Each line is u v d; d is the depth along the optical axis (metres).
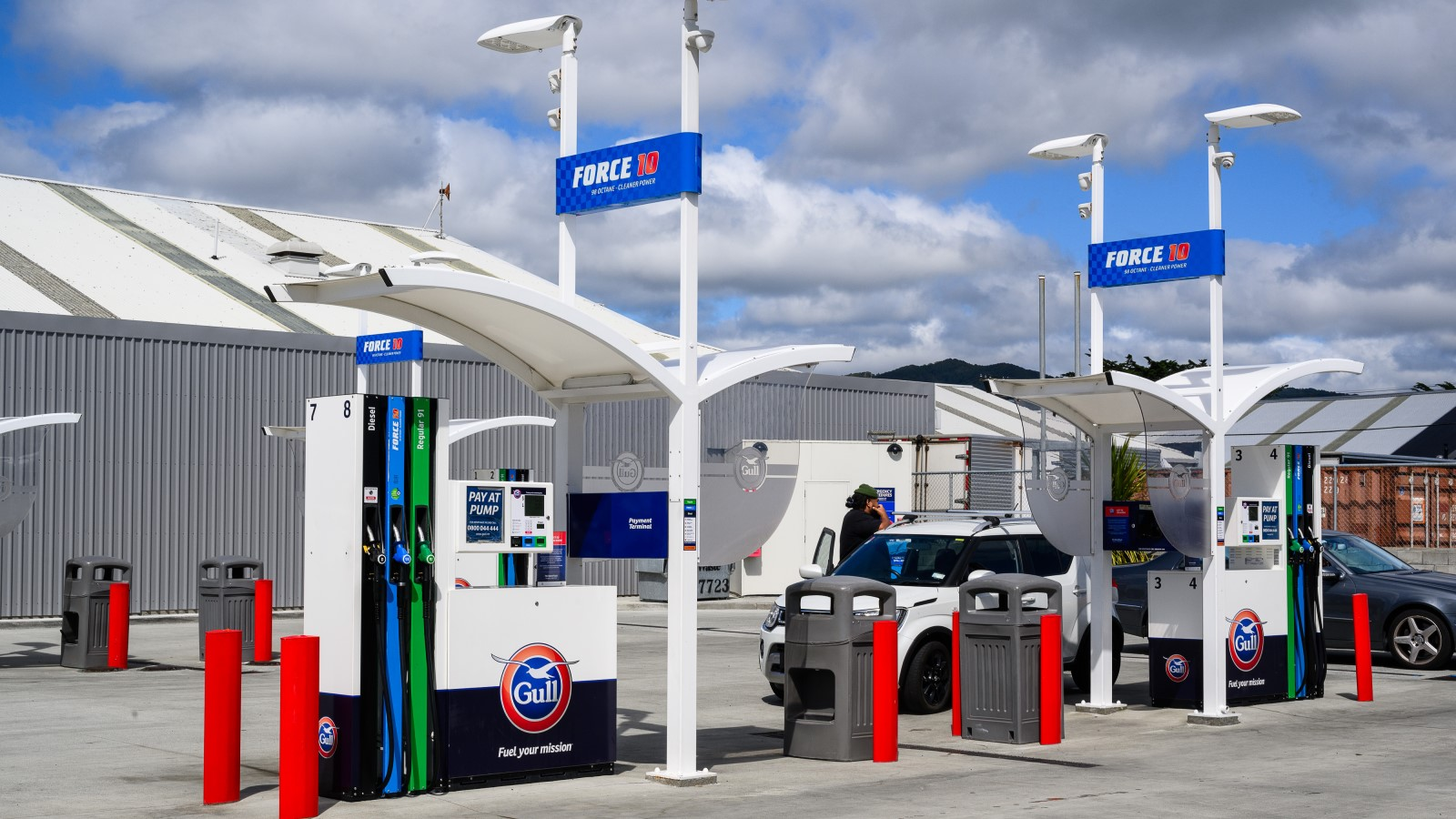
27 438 21.66
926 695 12.58
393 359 11.60
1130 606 18.59
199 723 11.60
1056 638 10.88
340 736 8.29
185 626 21.84
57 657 17.08
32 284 25.19
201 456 23.53
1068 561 13.73
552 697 9.05
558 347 9.33
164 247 31.22
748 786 8.91
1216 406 12.20
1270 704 13.12
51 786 8.77
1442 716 12.39
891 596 10.23
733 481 10.11
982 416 37.06
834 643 10.00
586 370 9.61
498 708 8.79
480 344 9.62
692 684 9.10
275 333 24.42
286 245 27.83
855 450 28.94
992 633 10.91
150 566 22.89
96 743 10.51
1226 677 12.58
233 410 23.92
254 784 8.91
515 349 9.66
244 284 29.38
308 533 8.52
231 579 17.00
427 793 8.48
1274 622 13.30
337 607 8.32
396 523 8.43
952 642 11.83
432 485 8.57
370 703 8.30
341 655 8.29
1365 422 39.66
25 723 11.59
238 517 23.91
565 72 9.53
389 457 8.41
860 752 10.00
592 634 9.27
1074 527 12.70
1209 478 12.13
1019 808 8.16
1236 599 12.98
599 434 28.06
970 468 28.12
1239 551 13.41
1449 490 27.69
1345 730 11.60
